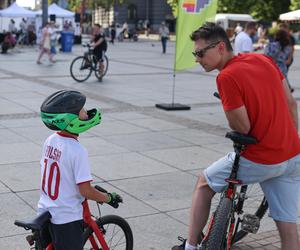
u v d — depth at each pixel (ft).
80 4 205.26
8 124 28.32
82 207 10.27
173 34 178.70
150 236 14.62
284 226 11.36
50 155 9.98
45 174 10.05
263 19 161.99
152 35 183.73
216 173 11.58
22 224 9.69
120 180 19.33
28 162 21.24
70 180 9.88
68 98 9.73
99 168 20.68
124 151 23.45
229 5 163.53
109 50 96.68
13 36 91.50
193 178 19.92
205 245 11.07
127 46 113.70
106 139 25.58
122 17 207.72
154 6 206.18
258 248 14.08
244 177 11.23
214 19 33.17
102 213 16.03
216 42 10.98
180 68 34.24
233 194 11.27
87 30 183.42
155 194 17.97
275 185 11.33
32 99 36.65
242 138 10.64
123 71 57.77
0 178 19.07
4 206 16.38
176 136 26.84
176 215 16.19
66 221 9.95
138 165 21.35
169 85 46.96
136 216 15.98
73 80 48.14
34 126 28.02
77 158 9.82
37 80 47.34
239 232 13.80
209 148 24.58
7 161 21.29
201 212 11.87
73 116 9.73
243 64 10.84
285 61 35.73
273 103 10.78
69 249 9.99
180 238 12.95
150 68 62.18
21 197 17.21
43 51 64.13
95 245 11.02
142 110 33.94
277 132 10.77
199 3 32.83
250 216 12.29
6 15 110.32
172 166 21.42
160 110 34.22
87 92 40.81
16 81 46.26
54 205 9.94
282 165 10.92
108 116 31.48
